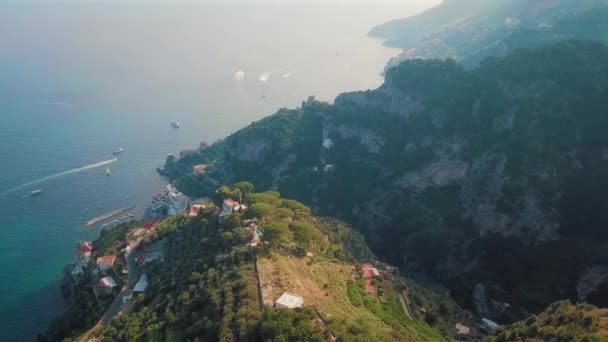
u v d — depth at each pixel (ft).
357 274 422.82
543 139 570.46
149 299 421.18
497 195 573.74
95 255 572.51
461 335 402.11
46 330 517.96
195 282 383.65
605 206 514.68
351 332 290.35
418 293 442.09
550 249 517.14
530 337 308.81
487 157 603.26
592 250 490.49
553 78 620.90
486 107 649.61
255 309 310.65
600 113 566.36
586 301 452.35
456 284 538.47
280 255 392.47
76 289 536.42
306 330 282.56
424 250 579.48
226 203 514.27
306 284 359.66
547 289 489.67
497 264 540.52
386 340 295.69
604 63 616.80
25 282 595.06
